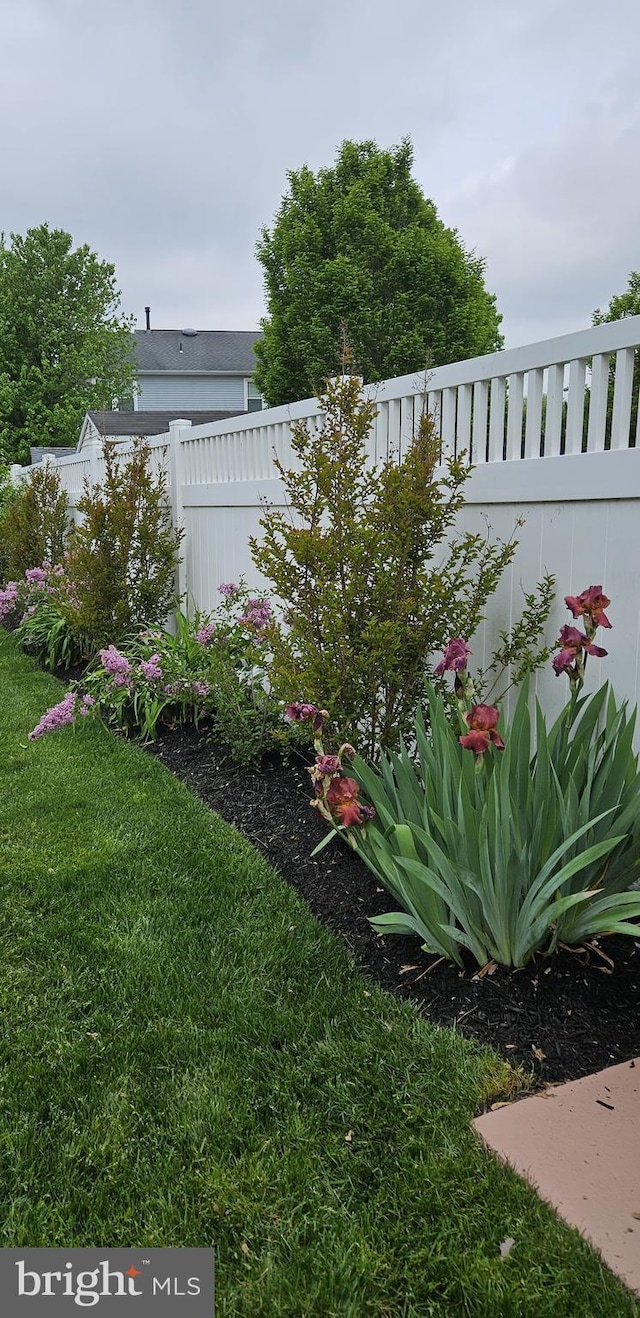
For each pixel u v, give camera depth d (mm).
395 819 2693
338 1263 1537
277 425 5035
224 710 4430
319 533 3455
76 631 6859
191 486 6484
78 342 29547
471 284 20875
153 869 3170
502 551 3166
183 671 5078
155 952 2584
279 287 21891
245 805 3826
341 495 3395
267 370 22172
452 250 20406
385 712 3447
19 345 29156
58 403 28844
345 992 2334
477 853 2289
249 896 2941
